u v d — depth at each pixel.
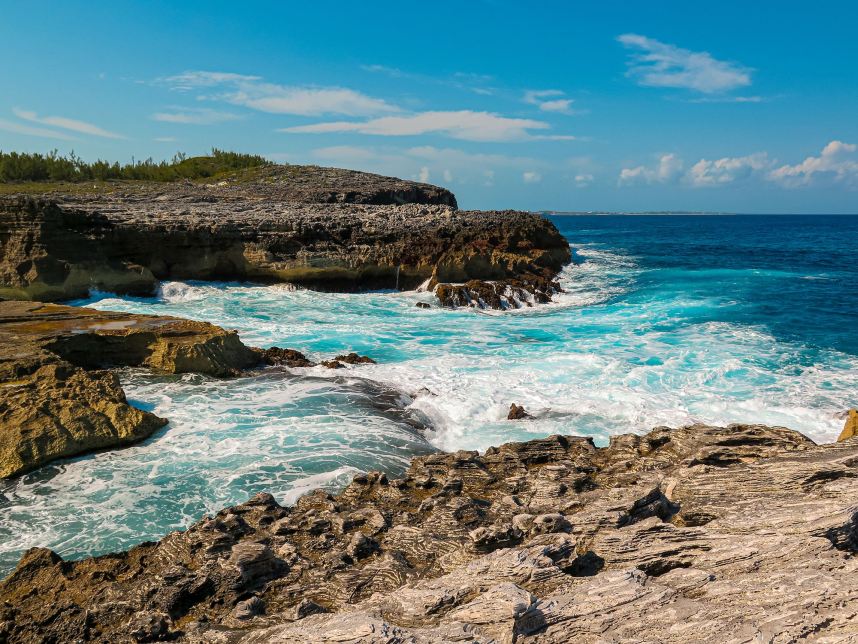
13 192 58.97
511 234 48.62
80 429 15.14
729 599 7.59
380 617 7.88
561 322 32.19
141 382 19.89
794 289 42.50
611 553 9.03
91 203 51.56
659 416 17.92
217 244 39.72
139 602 9.10
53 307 24.00
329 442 15.80
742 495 10.78
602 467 13.55
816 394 19.95
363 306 36.12
